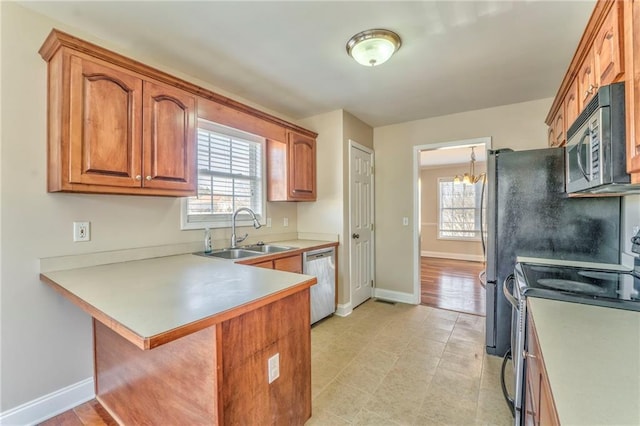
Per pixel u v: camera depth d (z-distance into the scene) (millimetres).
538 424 901
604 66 1312
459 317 3303
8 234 1614
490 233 2461
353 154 3613
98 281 1534
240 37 1962
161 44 2043
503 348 2398
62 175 1569
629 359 754
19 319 1651
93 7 1661
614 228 2059
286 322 1470
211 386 1135
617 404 566
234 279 1571
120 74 1756
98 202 1962
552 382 650
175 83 2033
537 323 1015
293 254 2787
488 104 3215
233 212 2949
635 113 979
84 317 1887
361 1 1626
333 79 2594
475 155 5789
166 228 2363
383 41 1925
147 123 1880
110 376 1741
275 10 1697
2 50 1589
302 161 3348
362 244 3820
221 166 2846
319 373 2180
